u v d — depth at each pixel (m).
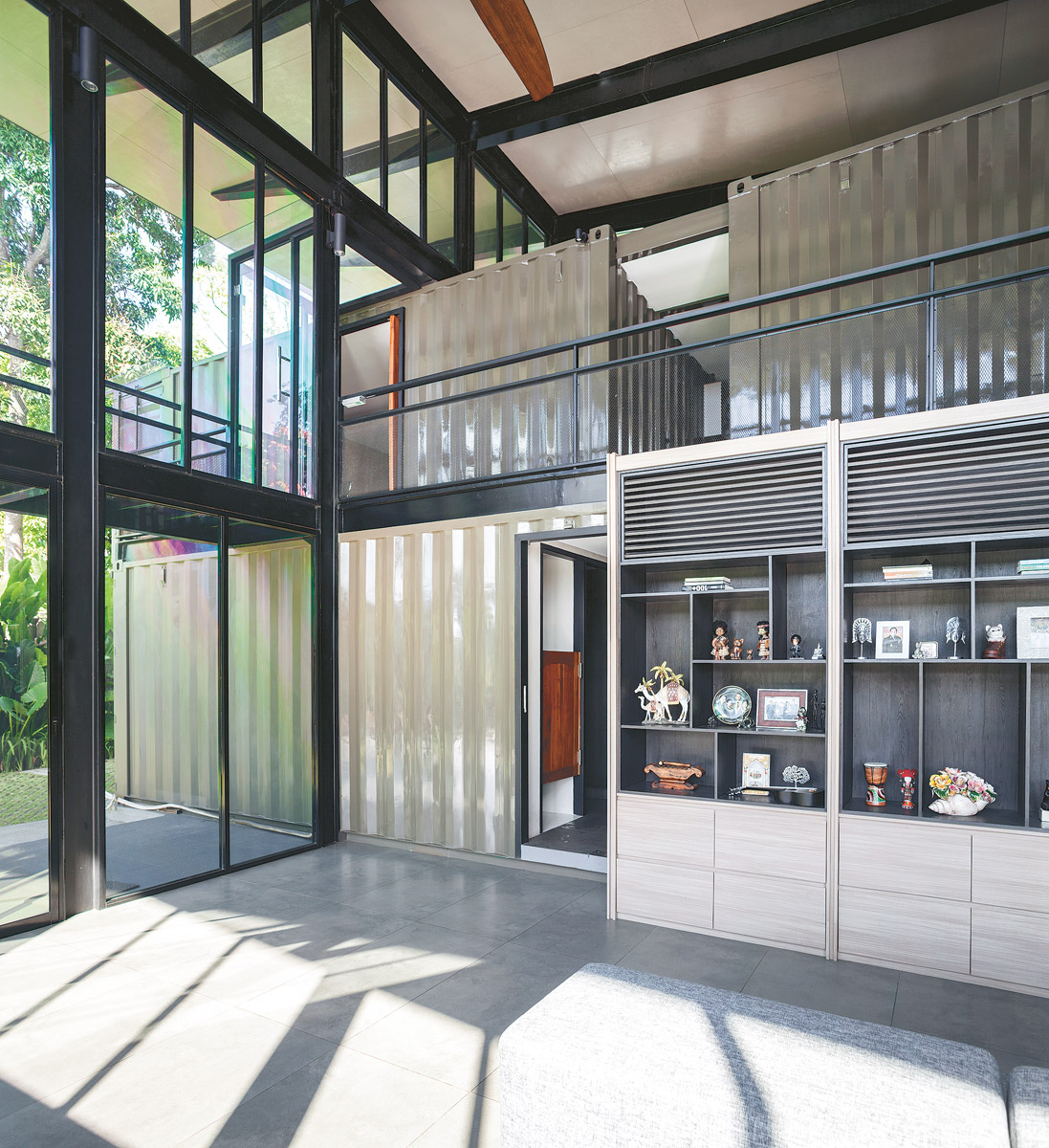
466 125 6.74
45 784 3.79
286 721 5.22
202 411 4.70
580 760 6.05
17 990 3.04
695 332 7.37
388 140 6.00
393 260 6.17
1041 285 4.32
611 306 5.48
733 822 3.64
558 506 4.76
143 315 4.36
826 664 3.51
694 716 3.93
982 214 4.54
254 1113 2.24
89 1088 2.37
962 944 3.15
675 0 5.31
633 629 4.27
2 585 3.66
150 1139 2.12
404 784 5.34
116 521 4.17
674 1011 1.41
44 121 3.91
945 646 3.67
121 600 4.18
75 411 3.98
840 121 6.33
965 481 3.37
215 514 4.76
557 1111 1.32
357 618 5.62
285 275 5.30
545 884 4.47
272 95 5.13
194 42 4.60
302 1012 2.86
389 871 4.75
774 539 3.79
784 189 5.07
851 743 3.73
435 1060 2.53
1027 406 3.19
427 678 5.26
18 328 3.78
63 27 3.96
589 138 6.66
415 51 6.10
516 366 5.62
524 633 4.96
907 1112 1.12
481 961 3.33
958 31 5.26
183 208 4.57
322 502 5.59
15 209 3.79
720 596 4.25
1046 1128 1.08
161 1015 2.84
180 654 4.48
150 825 4.28
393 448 6.02
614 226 7.72
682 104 6.16
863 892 3.34
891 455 3.51
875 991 3.05
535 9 5.40
